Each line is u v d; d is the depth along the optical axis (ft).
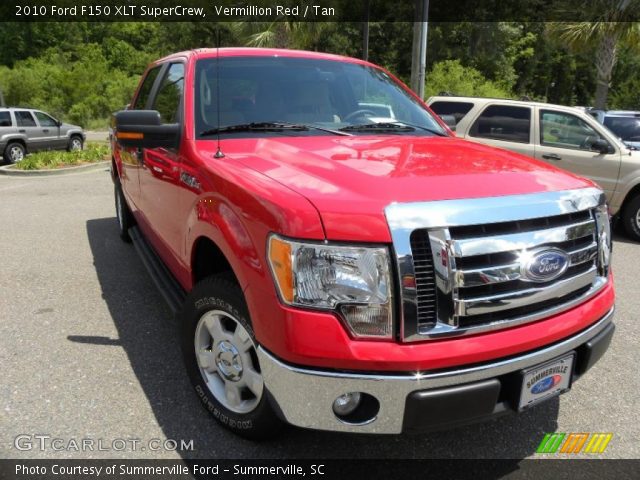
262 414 8.11
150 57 150.41
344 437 9.03
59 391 10.20
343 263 6.61
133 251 19.52
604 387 11.08
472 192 7.25
